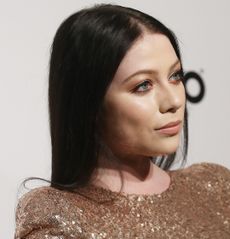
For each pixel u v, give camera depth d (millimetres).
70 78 2008
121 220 2033
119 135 2021
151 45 1964
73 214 1957
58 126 2080
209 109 3811
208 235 2172
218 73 3822
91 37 1955
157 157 2441
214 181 2396
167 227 2104
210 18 3775
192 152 3785
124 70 1937
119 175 2146
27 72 3252
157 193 2197
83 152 2055
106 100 1978
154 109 1981
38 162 3311
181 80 2096
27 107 3264
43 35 3277
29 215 1943
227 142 3920
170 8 3631
